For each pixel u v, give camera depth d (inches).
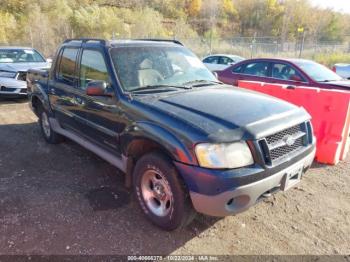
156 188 120.2
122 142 131.3
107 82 139.8
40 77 214.1
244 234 119.9
